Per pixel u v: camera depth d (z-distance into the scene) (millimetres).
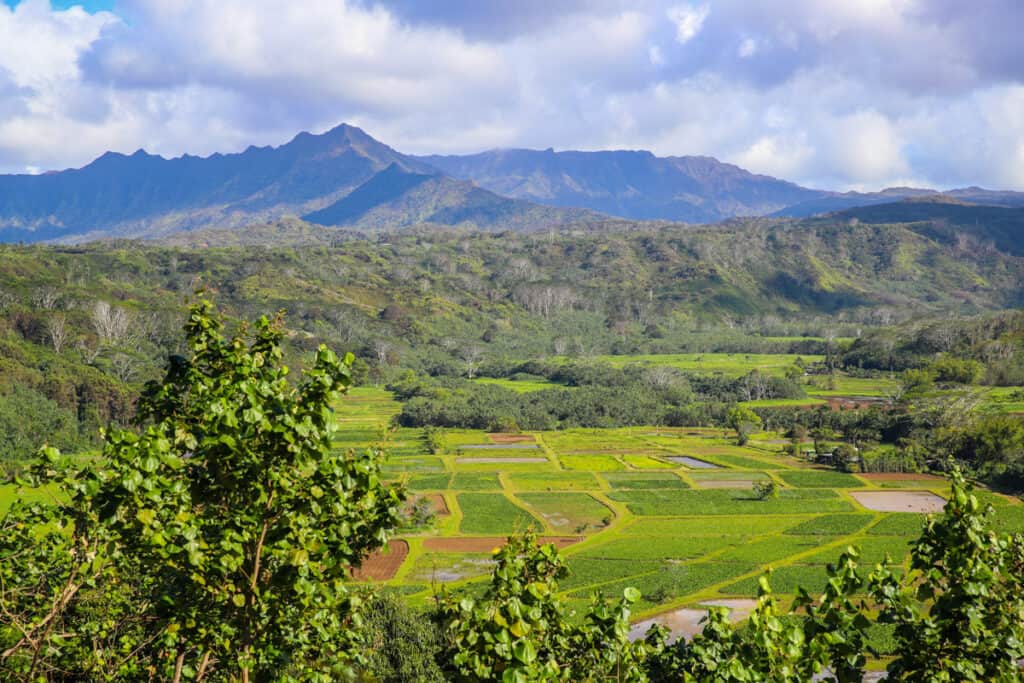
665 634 15680
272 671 11711
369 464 11281
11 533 13180
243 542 10492
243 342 11836
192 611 10945
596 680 12875
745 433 160625
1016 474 110312
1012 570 12047
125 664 13578
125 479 9828
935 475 127312
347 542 11367
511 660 10180
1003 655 10680
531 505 111875
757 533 99625
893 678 10977
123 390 129250
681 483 125125
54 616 12727
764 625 10398
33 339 147125
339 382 10961
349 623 12930
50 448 12445
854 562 10852
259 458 10625
